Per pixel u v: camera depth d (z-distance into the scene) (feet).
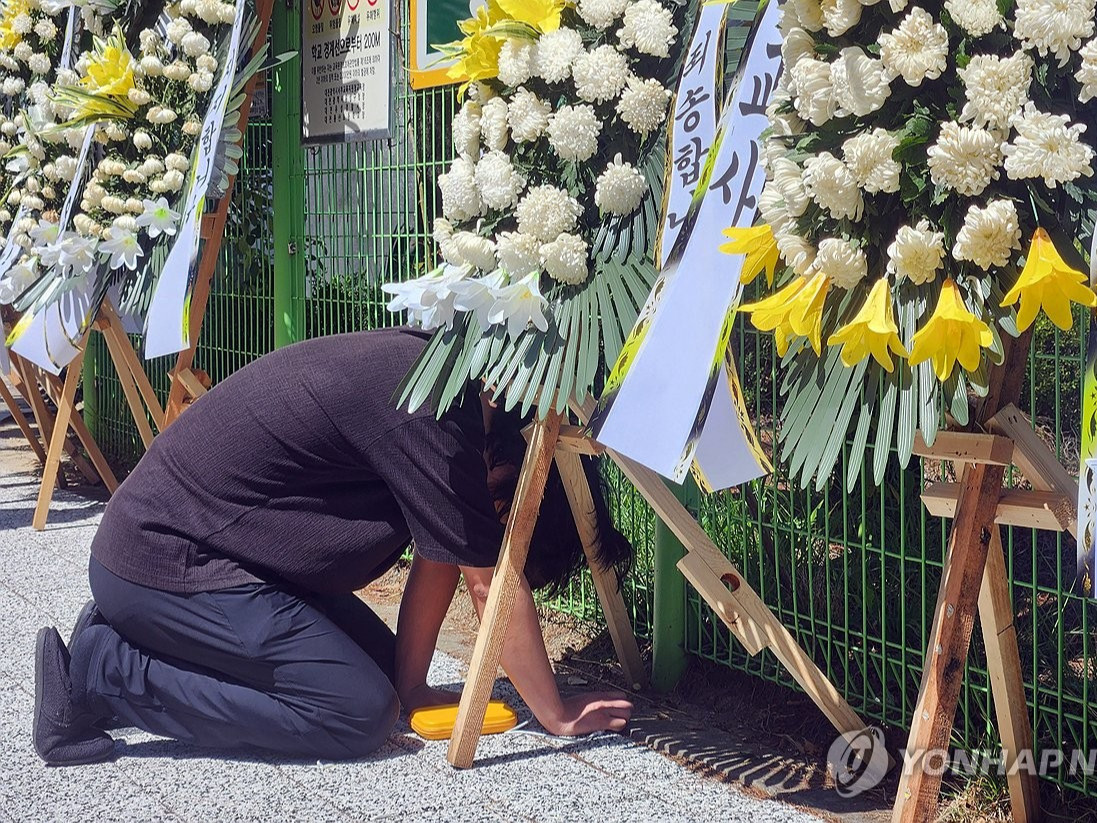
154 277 14.87
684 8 8.80
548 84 8.98
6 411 29.09
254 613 9.61
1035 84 6.01
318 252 16.19
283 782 9.41
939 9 6.15
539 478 9.39
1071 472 8.78
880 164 5.98
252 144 17.63
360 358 9.80
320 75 15.55
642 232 8.62
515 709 11.01
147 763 9.84
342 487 9.88
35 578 15.35
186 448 9.95
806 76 6.22
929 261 6.00
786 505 11.14
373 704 9.70
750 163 7.14
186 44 14.82
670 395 7.34
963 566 6.84
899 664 10.16
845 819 8.76
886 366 5.98
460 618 13.73
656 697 11.41
